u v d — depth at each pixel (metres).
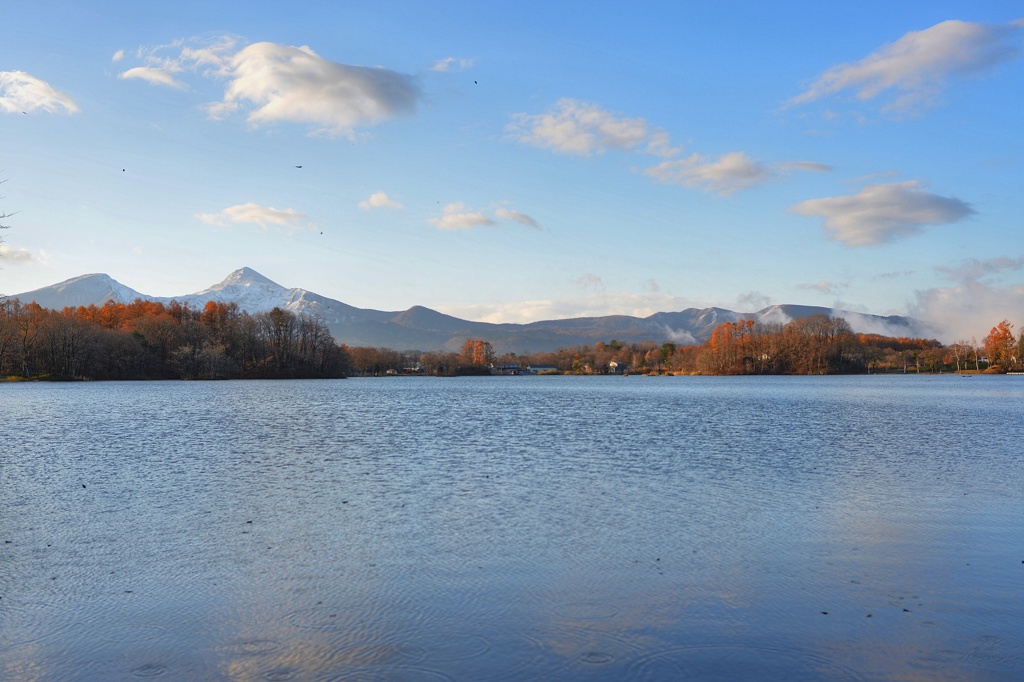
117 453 36.84
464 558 17.00
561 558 16.98
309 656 11.66
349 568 16.27
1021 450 37.56
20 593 14.66
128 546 18.16
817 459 33.94
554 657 11.61
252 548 17.92
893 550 17.58
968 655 11.70
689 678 10.92
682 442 41.81
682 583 15.16
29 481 27.95
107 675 11.05
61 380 167.12
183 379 185.12
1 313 163.38
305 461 33.69
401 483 27.22
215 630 12.73
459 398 104.06
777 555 17.19
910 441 42.22
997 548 17.77
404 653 11.77
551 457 34.84
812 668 11.27
